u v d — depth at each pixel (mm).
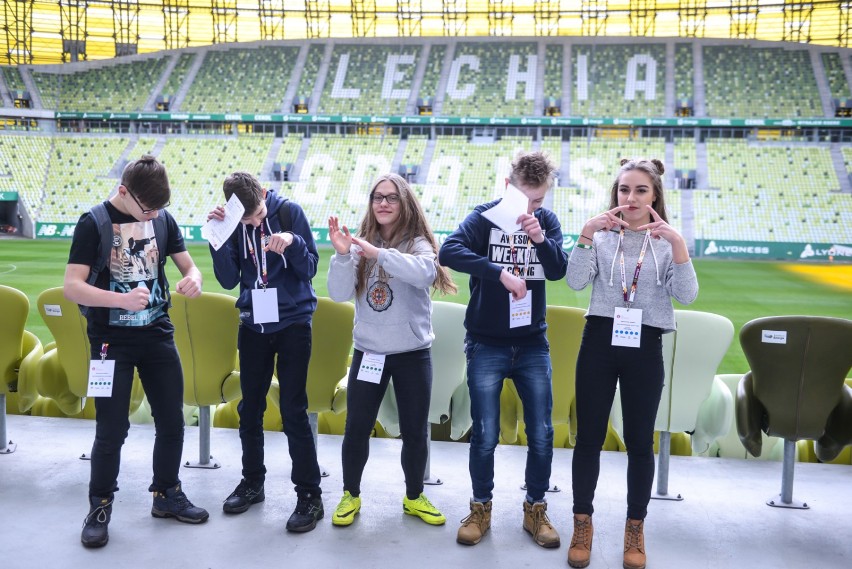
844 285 17250
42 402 4344
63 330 3432
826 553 2676
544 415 2746
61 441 3766
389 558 2594
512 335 2738
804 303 14703
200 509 2873
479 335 2787
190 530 2789
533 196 2668
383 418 3729
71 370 3512
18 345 3500
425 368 2852
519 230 2777
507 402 3547
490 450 2756
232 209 2738
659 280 2566
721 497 3182
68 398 3727
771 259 23625
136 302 2592
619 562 2600
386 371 2850
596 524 2910
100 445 2686
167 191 2656
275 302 2793
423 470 2922
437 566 2541
